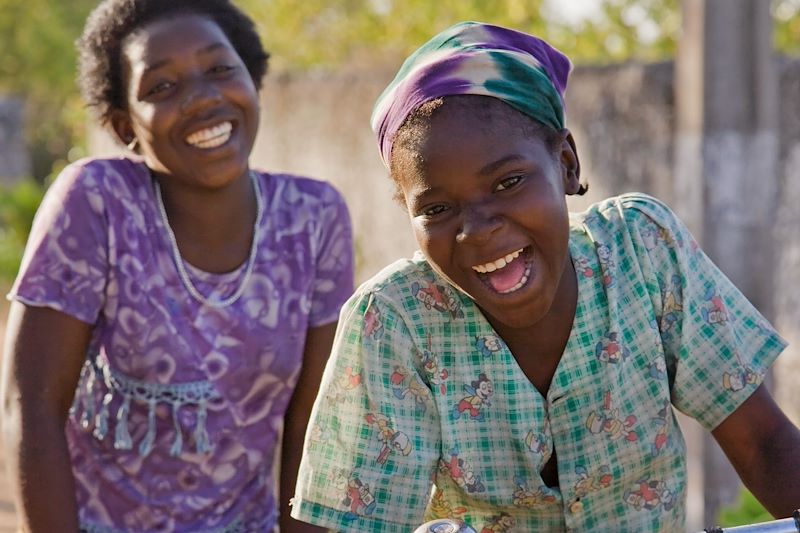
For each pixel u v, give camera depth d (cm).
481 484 255
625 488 259
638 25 922
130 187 319
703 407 261
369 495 253
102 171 317
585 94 622
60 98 2583
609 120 613
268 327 325
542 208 232
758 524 212
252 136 331
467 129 230
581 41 926
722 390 258
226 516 325
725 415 260
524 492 255
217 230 323
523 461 254
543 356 253
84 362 318
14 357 306
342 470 255
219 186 319
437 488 263
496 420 253
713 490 506
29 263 308
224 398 321
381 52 1147
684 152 501
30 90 2556
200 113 319
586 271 254
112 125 340
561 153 248
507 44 239
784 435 260
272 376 328
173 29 324
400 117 235
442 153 229
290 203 336
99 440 320
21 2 2422
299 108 905
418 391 254
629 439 255
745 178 491
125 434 315
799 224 588
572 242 256
